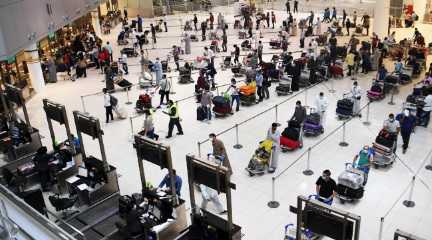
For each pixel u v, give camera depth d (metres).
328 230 7.64
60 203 10.85
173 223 9.96
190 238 9.30
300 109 14.88
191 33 34.25
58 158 12.62
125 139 15.86
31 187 12.55
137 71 24.98
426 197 11.58
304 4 42.25
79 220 10.77
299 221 8.04
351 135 15.36
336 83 21.16
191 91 20.88
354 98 16.81
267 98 19.36
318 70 21.16
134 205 10.23
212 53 24.44
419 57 22.28
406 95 19.14
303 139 15.27
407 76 20.69
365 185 12.22
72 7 16.92
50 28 14.16
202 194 10.91
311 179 12.57
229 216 8.97
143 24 38.69
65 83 23.42
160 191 10.56
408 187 12.05
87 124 11.58
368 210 11.10
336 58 23.50
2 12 10.70
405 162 13.50
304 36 28.58
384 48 24.88
